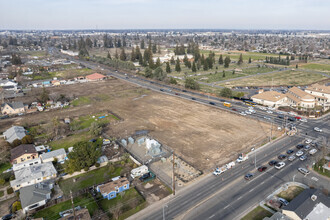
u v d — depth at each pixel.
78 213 48.09
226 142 79.88
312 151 70.81
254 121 97.25
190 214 48.84
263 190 55.47
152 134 87.62
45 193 54.69
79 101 129.88
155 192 56.38
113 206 52.00
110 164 67.12
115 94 141.88
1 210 51.88
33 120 103.38
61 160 71.69
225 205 51.06
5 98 132.50
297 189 55.62
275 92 124.00
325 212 44.44
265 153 72.19
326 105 113.94
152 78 180.50
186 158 70.75
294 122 95.19
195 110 112.44
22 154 69.31
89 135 88.12
